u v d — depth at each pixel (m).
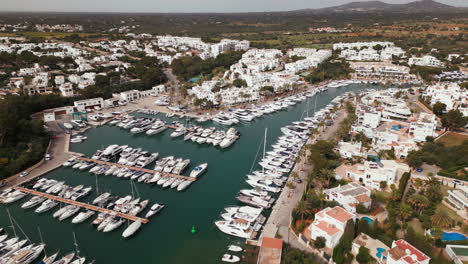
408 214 100.25
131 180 144.50
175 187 139.38
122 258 99.12
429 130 173.62
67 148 178.38
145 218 116.62
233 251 100.25
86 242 105.62
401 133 188.12
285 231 105.38
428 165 148.88
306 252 94.56
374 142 172.50
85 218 116.31
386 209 111.06
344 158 157.75
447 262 86.69
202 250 102.06
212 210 122.69
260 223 110.50
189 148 181.88
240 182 143.50
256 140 192.75
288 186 126.00
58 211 118.88
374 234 96.56
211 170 155.00
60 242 105.50
